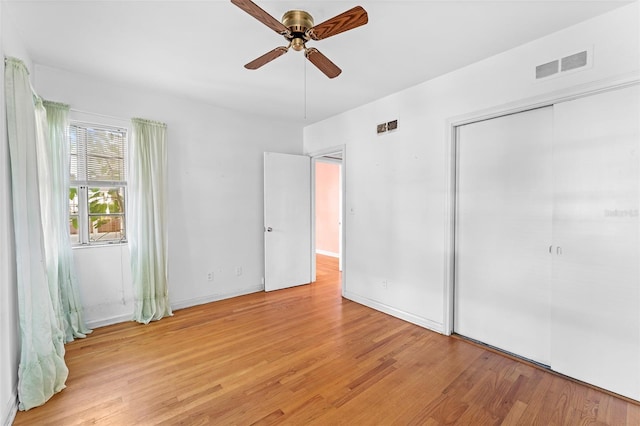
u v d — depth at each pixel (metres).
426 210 3.02
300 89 3.23
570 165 2.10
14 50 2.04
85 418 1.76
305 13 1.83
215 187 3.85
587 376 2.06
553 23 2.03
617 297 1.93
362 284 3.77
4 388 1.67
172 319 3.25
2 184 1.71
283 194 4.40
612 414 1.79
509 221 2.50
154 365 2.32
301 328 3.03
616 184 1.92
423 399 1.94
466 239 2.79
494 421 1.74
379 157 3.51
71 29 2.12
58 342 2.18
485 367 2.30
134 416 1.77
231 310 3.53
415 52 2.43
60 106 2.71
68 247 2.75
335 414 1.80
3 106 1.75
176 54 2.49
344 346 2.64
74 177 2.95
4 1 1.79
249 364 2.34
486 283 2.66
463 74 2.68
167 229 3.40
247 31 2.15
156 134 3.28
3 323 1.68
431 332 2.94
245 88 3.21
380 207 3.51
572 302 2.12
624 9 1.85
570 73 2.07
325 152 4.37
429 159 2.98
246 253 4.17
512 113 2.43
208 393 1.99
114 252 3.12
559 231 2.16
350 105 3.74
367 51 2.41
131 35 2.20
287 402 1.91
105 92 3.04
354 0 1.79
